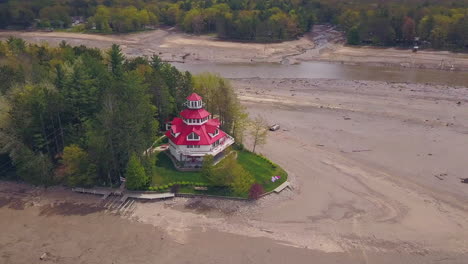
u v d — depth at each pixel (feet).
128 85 250.98
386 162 298.35
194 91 319.68
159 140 302.25
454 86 492.13
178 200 244.01
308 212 235.81
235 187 241.96
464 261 196.95
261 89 485.56
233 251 201.87
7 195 246.68
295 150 315.99
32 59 394.93
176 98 320.91
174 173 262.26
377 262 196.24
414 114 397.39
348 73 566.36
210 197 245.65
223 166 244.01
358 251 203.41
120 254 198.29
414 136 344.69
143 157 250.57
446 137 342.44
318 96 457.68
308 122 377.50
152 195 244.42
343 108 416.87
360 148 321.93
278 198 248.32
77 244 205.36
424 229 220.64
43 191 250.37
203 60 634.02
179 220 226.58
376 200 248.73
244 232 217.36
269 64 618.85
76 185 251.19
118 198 244.22
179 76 326.24
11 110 246.47
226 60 636.89
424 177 277.23
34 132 248.32
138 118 246.47
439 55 624.18
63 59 384.06
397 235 215.51
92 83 277.03
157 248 202.90
